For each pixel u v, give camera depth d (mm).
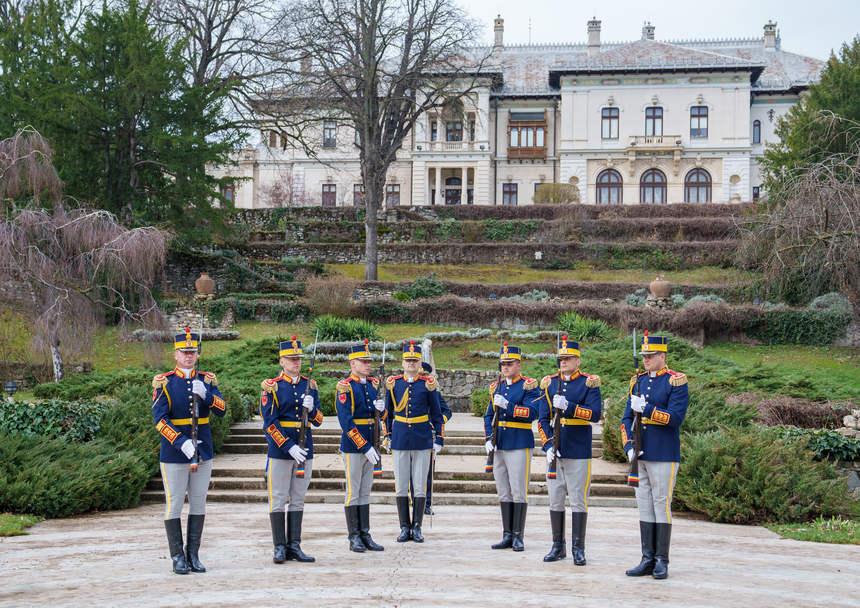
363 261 37719
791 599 5938
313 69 33969
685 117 51656
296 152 56375
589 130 52469
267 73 33344
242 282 30141
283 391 7336
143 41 25719
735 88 51219
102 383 14633
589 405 7211
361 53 32906
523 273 35156
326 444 13180
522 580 6371
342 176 56031
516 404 7723
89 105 23969
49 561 7160
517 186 54562
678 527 9375
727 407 12477
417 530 8109
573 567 6922
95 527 8977
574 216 42156
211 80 32969
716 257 35469
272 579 6379
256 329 25828
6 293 16281
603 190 52375
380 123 33500
